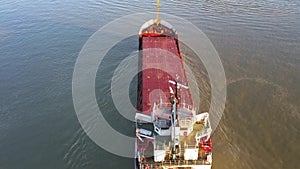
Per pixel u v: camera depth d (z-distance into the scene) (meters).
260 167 30.16
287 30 62.44
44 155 32.59
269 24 65.31
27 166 31.45
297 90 42.69
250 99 40.53
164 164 26.34
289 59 51.44
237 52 53.69
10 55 52.44
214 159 30.81
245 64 49.75
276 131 34.94
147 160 26.83
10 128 36.66
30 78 46.34
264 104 39.50
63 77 46.34
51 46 55.59
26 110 39.66
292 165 30.48
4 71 48.12
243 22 66.25
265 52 53.84
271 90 42.56
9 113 39.22
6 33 59.84
